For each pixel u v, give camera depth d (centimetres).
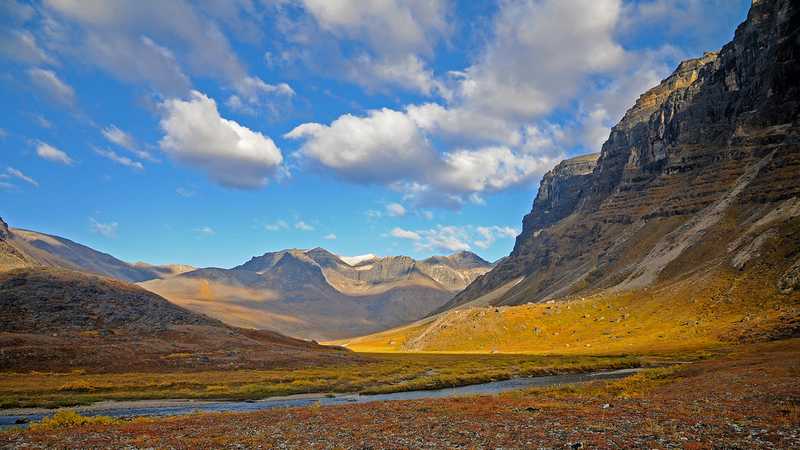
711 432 2905
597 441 2820
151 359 11606
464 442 3048
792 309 11894
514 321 19088
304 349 17200
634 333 15125
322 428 3916
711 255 18038
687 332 13538
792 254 14025
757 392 4262
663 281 18762
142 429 4094
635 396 4919
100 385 8512
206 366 11562
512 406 4666
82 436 3753
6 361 10112
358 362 13562
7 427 5266
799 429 2859
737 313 13288
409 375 10506
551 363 12150
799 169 18800
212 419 4722
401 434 3453
